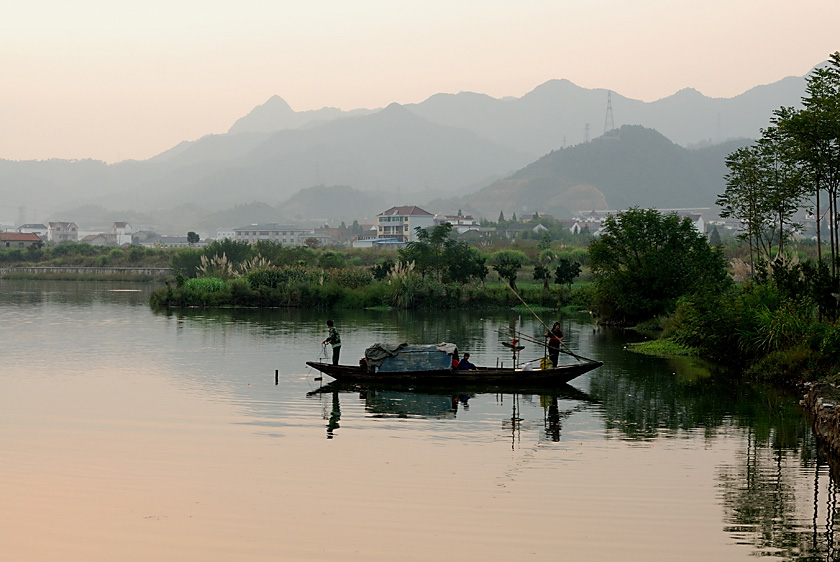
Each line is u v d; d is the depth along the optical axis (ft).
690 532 41.57
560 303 211.82
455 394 82.69
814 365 86.58
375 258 382.63
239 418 69.67
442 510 44.75
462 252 234.79
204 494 47.52
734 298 108.17
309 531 41.57
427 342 128.88
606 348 123.34
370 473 51.98
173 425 66.59
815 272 102.63
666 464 54.49
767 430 65.05
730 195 139.85
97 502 46.11
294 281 217.77
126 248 469.98
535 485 49.37
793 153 103.96
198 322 163.12
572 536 40.98
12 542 40.11
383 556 38.42
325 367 87.86
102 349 118.32
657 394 82.53
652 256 155.53
